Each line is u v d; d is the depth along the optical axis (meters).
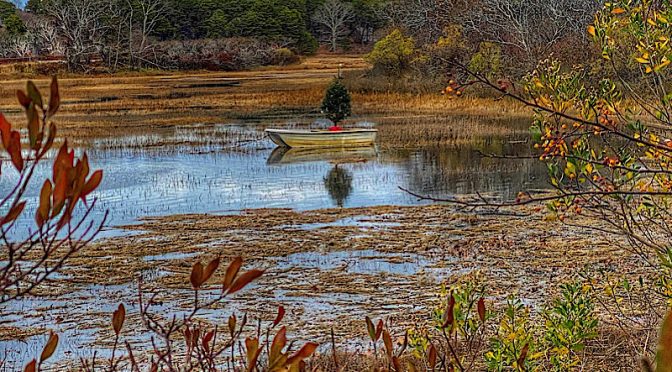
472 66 33.03
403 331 8.88
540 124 4.43
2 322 9.32
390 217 15.43
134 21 77.06
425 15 47.25
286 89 47.53
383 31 53.75
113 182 19.23
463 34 40.44
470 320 4.57
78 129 30.42
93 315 9.95
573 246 12.55
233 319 2.29
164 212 16.03
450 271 11.65
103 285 11.18
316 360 6.70
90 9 69.81
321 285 11.09
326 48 92.62
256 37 82.25
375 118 33.25
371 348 7.98
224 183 19.41
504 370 5.84
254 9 82.75
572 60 25.73
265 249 13.12
